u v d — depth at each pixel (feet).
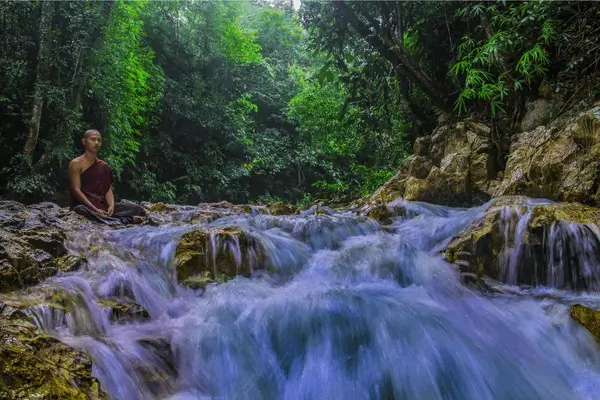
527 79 20.11
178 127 60.49
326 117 44.86
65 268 10.00
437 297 10.47
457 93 26.43
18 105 34.99
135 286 9.91
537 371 7.97
